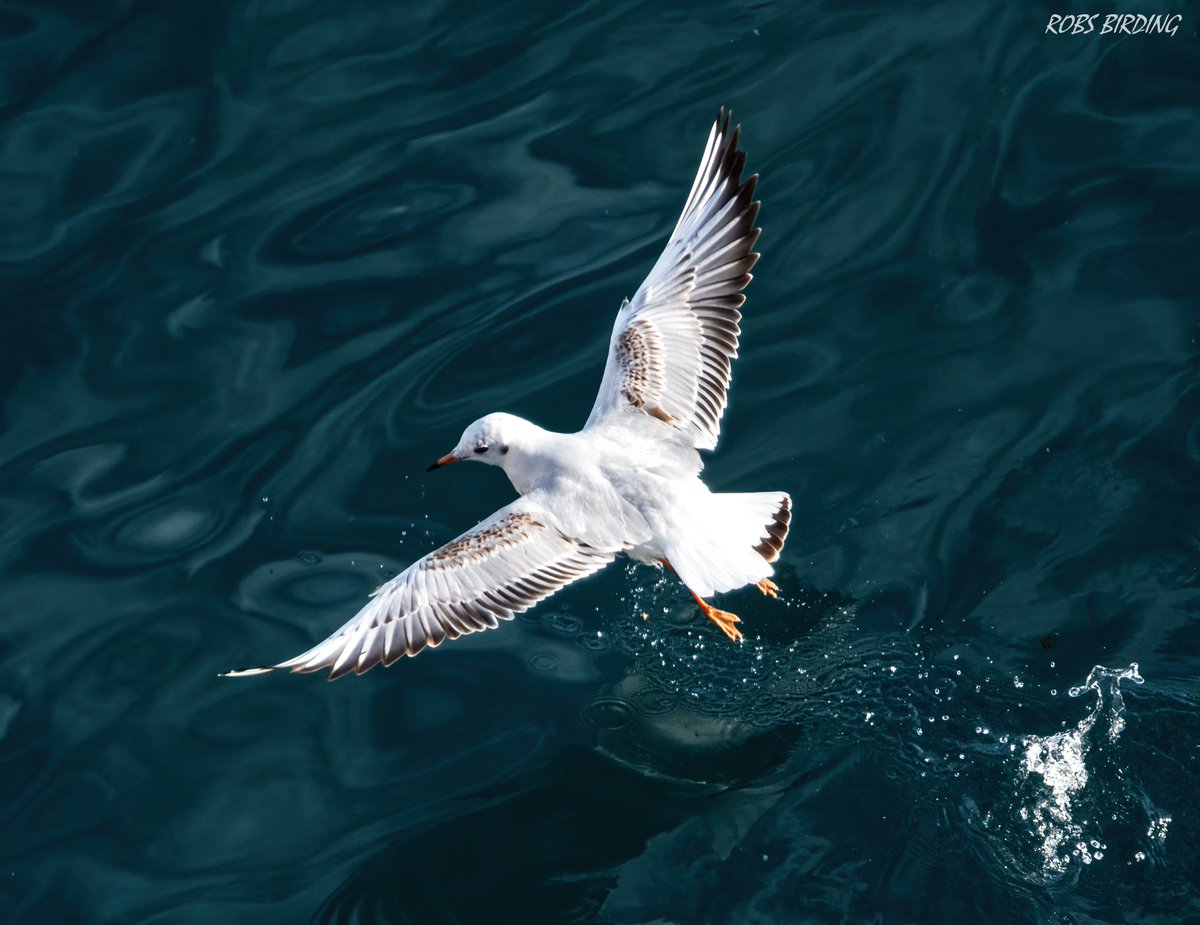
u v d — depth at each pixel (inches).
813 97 463.8
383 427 392.2
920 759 305.9
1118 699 311.0
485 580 275.9
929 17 484.1
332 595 354.9
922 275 412.2
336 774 318.3
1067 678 317.1
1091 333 390.3
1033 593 334.0
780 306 408.8
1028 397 376.5
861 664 325.4
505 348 408.2
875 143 448.5
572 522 282.7
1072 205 424.5
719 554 274.7
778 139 453.4
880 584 341.1
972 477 360.2
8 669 343.3
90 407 404.8
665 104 469.7
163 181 462.6
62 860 304.7
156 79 493.7
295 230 446.9
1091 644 322.7
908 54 473.1
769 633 335.6
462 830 303.3
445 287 426.3
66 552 369.4
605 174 451.8
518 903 289.6
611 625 345.4
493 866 296.2
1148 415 367.6
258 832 307.3
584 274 424.5
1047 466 359.9
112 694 337.1
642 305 315.6
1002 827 292.5
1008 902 279.4
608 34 497.7
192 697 336.2
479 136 468.1
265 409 400.5
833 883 284.0
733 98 467.8
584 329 410.0
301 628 347.6
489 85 484.4
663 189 445.7
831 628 333.7
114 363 415.5
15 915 294.5
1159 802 294.5
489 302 420.8
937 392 381.1
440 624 272.4
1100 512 348.8
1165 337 386.3
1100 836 289.7
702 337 308.8
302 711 332.5
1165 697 310.7
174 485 383.6
